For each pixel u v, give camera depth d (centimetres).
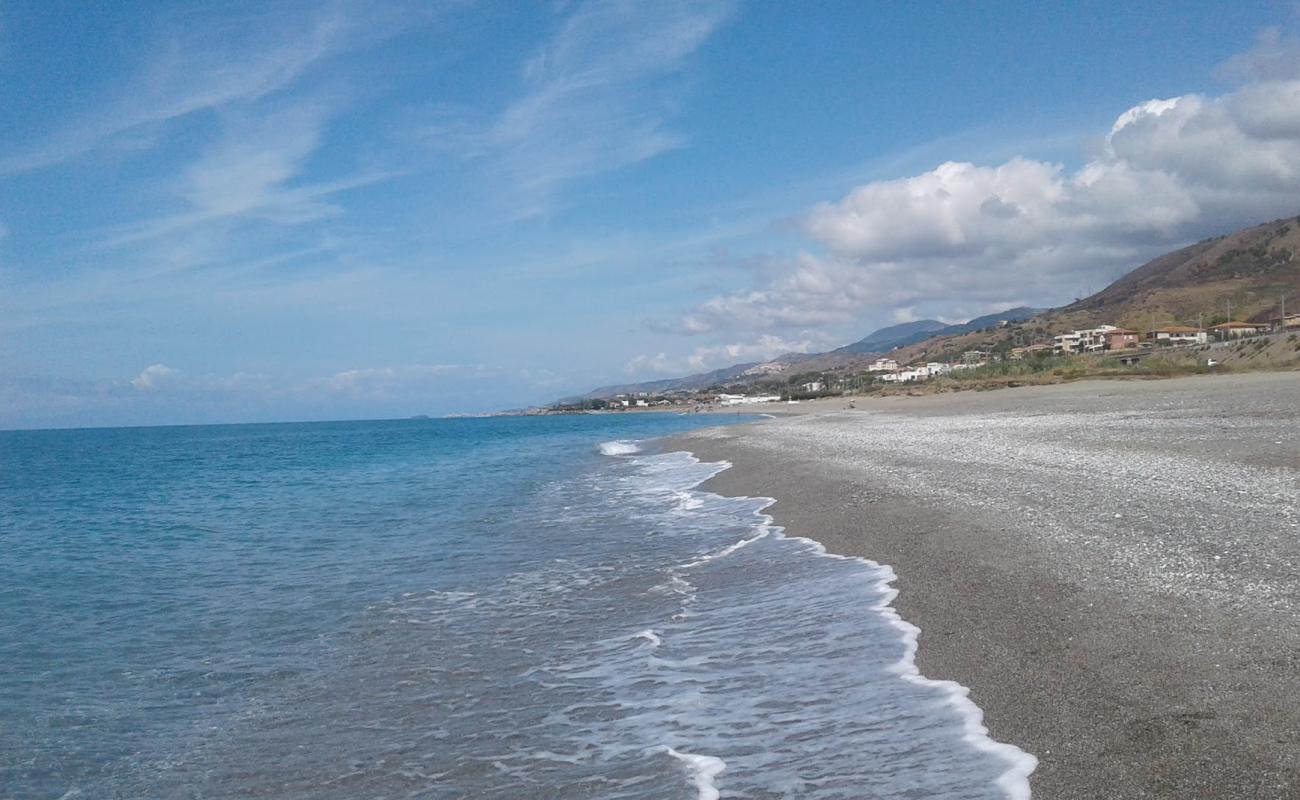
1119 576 920
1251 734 523
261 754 711
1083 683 653
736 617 1034
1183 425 2689
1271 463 1648
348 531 2053
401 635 1062
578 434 9356
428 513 2358
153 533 2188
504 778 632
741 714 712
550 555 1591
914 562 1181
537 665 910
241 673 937
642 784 598
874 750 600
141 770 689
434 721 763
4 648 1059
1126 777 501
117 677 934
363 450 7119
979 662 748
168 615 1229
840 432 4503
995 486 1711
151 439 13238
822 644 875
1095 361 10888
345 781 649
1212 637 696
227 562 1673
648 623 1050
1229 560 930
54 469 5572
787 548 1454
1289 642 658
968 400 7662
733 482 2630
